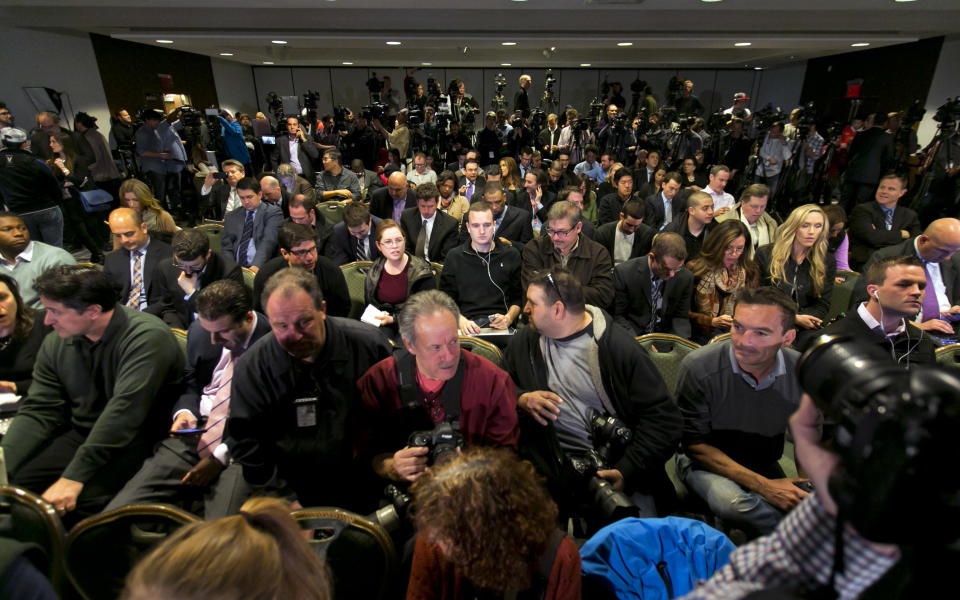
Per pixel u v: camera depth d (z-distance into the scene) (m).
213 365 1.92
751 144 7.52
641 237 3.70
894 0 4.96
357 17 5.68
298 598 0.70
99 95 7.76
